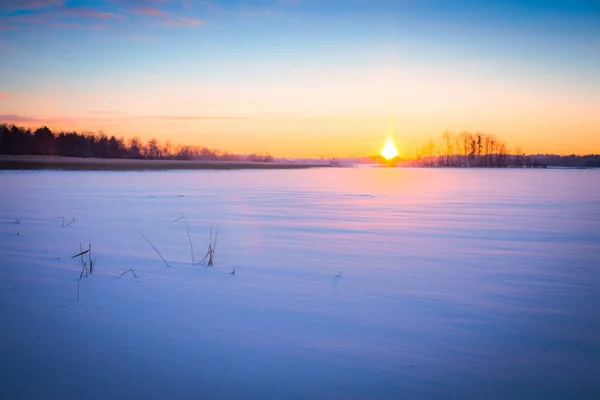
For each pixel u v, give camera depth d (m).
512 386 3.53
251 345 4.23
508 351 4.14
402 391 3.43
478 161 106.44
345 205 17.55
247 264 7.59
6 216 13.66
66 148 103.25
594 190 26.34
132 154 121.25
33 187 26.05
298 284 6.33
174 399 3.30
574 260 7.95
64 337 4.40
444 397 3.36
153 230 11.20
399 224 12.45
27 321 4.82
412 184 33.06
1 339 4.34
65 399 3.30
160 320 4.88
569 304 5.48
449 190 26.34
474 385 3.53
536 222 12.85
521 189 27.34
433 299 5.66
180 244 9.39
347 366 3.82
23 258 7.89
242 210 15.74
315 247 9.13
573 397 3.38
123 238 10.01
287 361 3.91
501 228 11.70
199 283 6.36
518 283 6.42
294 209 16.11
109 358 3.95
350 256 8.25
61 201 18.33
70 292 5.88
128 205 17.08
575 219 13.45
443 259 8.01
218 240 9.90
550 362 3.93
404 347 4.21
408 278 6.68
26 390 3.42
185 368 3.77
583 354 4.09
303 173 58.47
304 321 4.86
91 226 11.76
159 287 6.16
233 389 3.44
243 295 5.80
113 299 5.61
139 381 3.55
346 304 5.45
